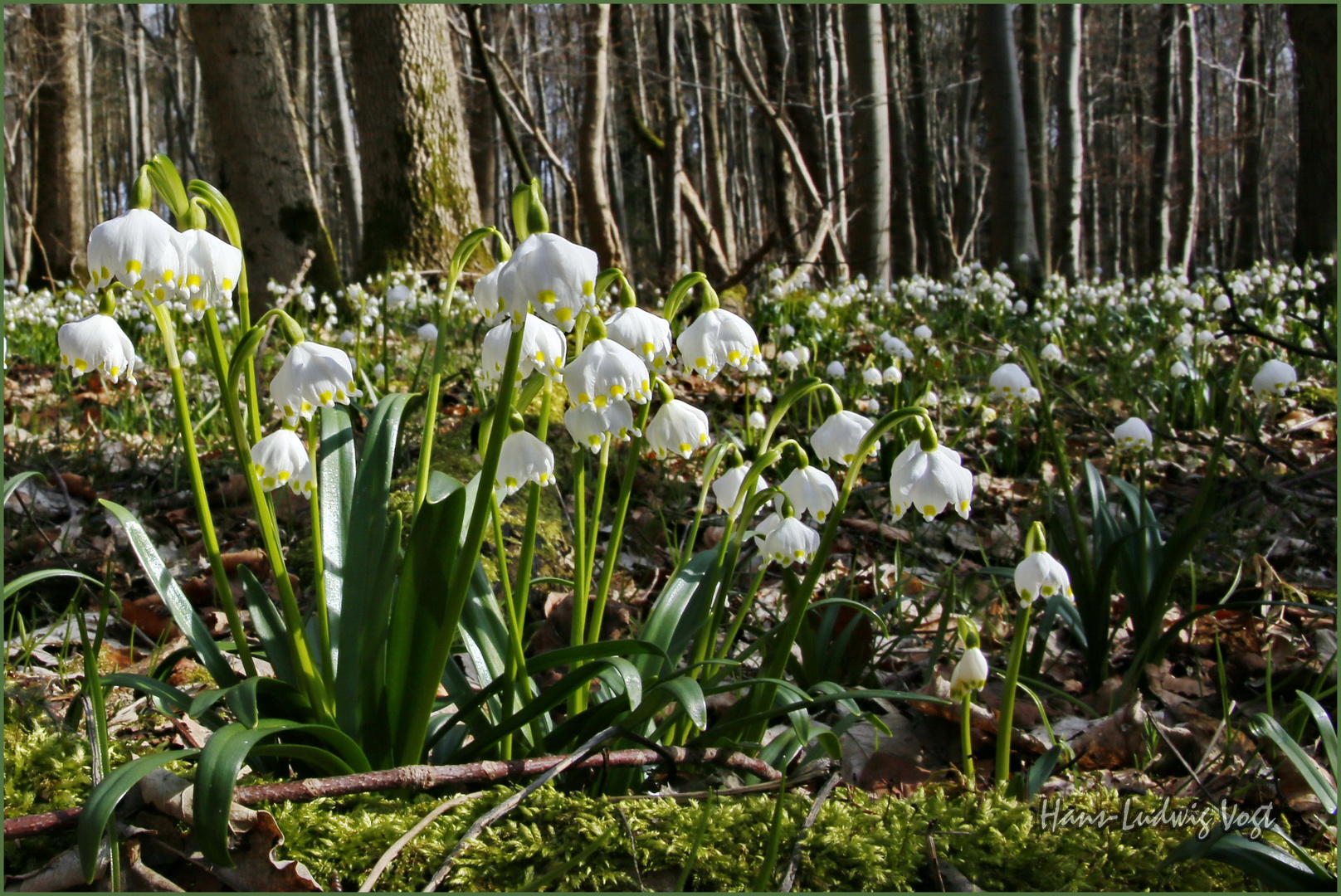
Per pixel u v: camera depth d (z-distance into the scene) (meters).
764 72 18.78
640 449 2.31
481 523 1.88
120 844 1.79
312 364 1.92
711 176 22.72
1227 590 3.82
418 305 9.52
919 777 2.46
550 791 2.03
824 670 2.79
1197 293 10.91
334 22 21.64
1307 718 2.45
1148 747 2.54
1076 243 17.98
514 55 29.44
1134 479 5.26
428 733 2.34
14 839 1.77
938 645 2.79
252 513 4.45
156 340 7.70
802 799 2.07
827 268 15.26
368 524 2.27
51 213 18.66
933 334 9.58
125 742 2.30
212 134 10.94
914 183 23.25
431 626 2.04
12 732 2.09
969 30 26.34
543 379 2.12
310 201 10.98
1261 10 26.45
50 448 5.14
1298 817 2.30
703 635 2.34
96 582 2.14
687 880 1.91
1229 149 33.00
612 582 3.82
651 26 28.92
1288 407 6.66
